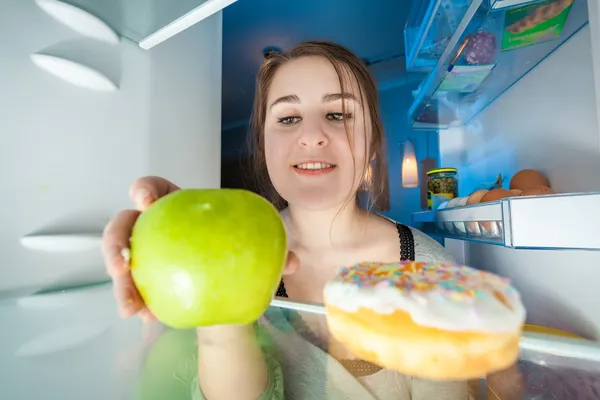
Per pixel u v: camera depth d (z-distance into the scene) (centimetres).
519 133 99
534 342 30
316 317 40
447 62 103
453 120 151
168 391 29
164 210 28
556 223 44
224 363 31
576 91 72
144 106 93
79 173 78
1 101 65
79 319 47
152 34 87
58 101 74
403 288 28
